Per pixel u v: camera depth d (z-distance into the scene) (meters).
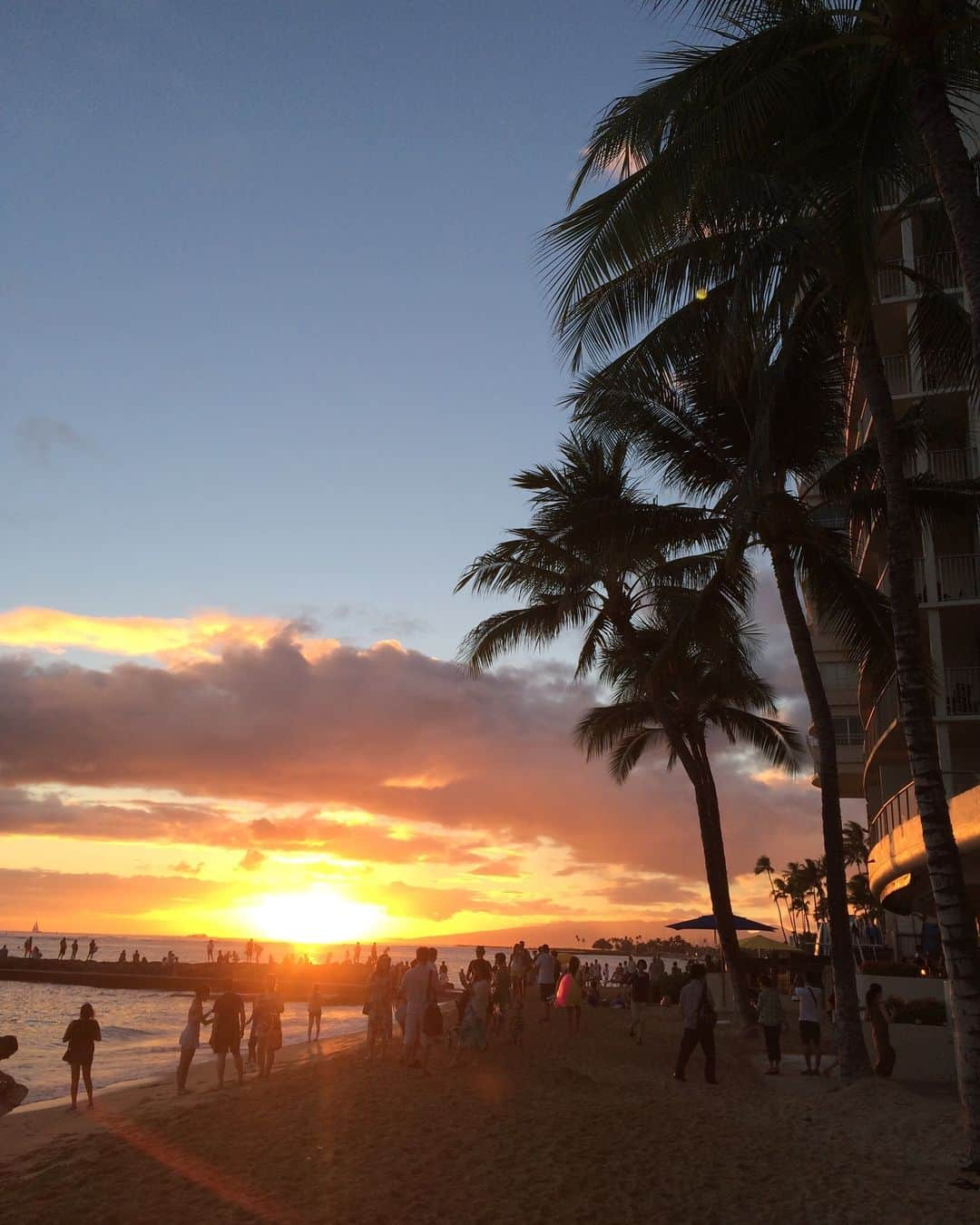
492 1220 7.79
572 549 22.06
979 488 17.19
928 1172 9.46
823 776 16.27
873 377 12.62
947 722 26.58
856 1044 14.96
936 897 10.53
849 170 11.21
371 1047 17.36
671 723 24.61
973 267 9.16
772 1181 9.08
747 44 10.53
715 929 34.22
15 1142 12.30
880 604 17.62
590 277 10.25
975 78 10.20
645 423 18.22
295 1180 9.04
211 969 75.50
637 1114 12.10
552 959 25.52
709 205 10.68
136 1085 18.75
